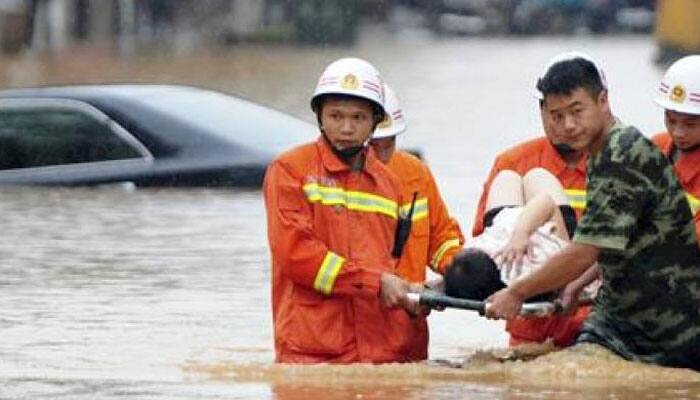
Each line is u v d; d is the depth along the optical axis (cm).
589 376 1783
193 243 2934
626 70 8762
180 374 1827
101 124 3556
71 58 9275
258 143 3575
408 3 13562
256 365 1858
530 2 13438
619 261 1823
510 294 1809
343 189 1872
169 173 3516
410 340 1886
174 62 9031
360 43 11675
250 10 11550
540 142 2080
